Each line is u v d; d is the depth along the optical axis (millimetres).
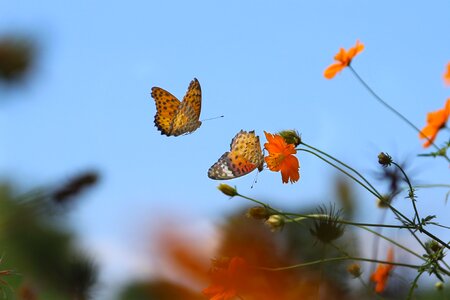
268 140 1144
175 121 1178
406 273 1176
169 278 1195
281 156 1139
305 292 1166
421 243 1104
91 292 1049
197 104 1197
